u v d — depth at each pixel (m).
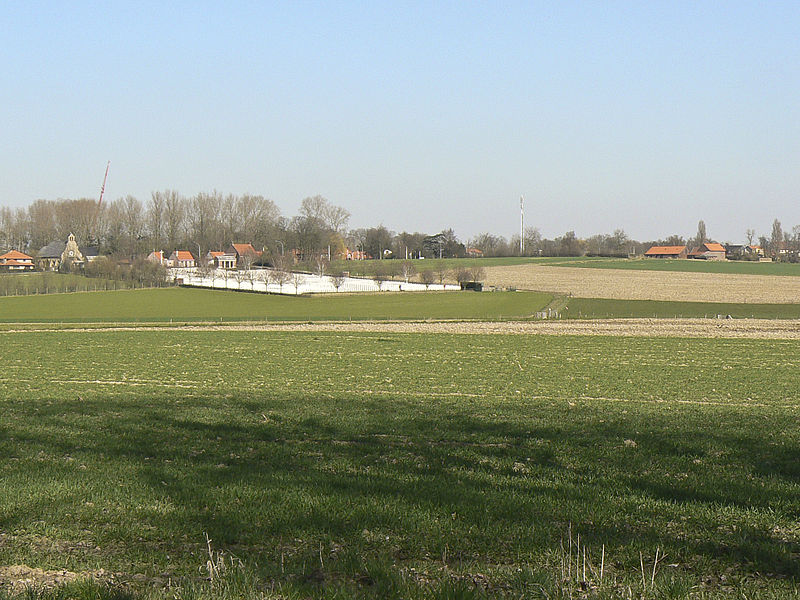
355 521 10.77
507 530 10.27
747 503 11.91
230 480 13.45
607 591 7.95
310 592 8.02
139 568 8.98
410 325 76.12
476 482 13.34
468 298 113.12
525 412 24.30
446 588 7.90
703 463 15.49
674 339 60.75
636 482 13.41
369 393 31.38
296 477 13.70
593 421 21.73
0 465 14.98
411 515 10.97
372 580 8.52
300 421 21.72
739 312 92.75
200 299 110.62
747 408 26.91
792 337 62.94
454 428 20.34
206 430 19.97
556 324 76.81
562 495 12.34
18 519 11.03
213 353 50.06
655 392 32.12
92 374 39.28
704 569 8.95
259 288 135.00
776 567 8.98
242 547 9.85
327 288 136.75
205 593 7.87
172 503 11.92
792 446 17.48
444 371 40.31
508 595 7.93
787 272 169.00
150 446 17.42
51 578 8.68
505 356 48.34
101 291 122.19
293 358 47.09
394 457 16.05
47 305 101.19
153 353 50.00
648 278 154.62
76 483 13.24
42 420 21.91
